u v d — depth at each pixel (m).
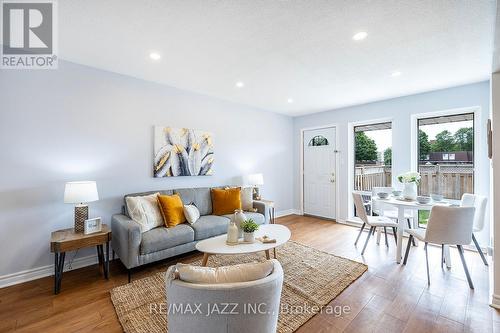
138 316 1.80
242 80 3.22
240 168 4.48
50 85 2.51
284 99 4.15
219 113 4.11
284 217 5.20
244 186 4.39
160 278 2.41
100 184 2.84
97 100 2.82
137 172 3.15
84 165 2.73
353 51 2.39
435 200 3.10
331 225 4.53
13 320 1.77
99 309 1.92
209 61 2.63
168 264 2.77
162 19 1.87
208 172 3.91
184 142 3.60
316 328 1.70
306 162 5.41
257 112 4.77
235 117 4.37
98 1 1.65
